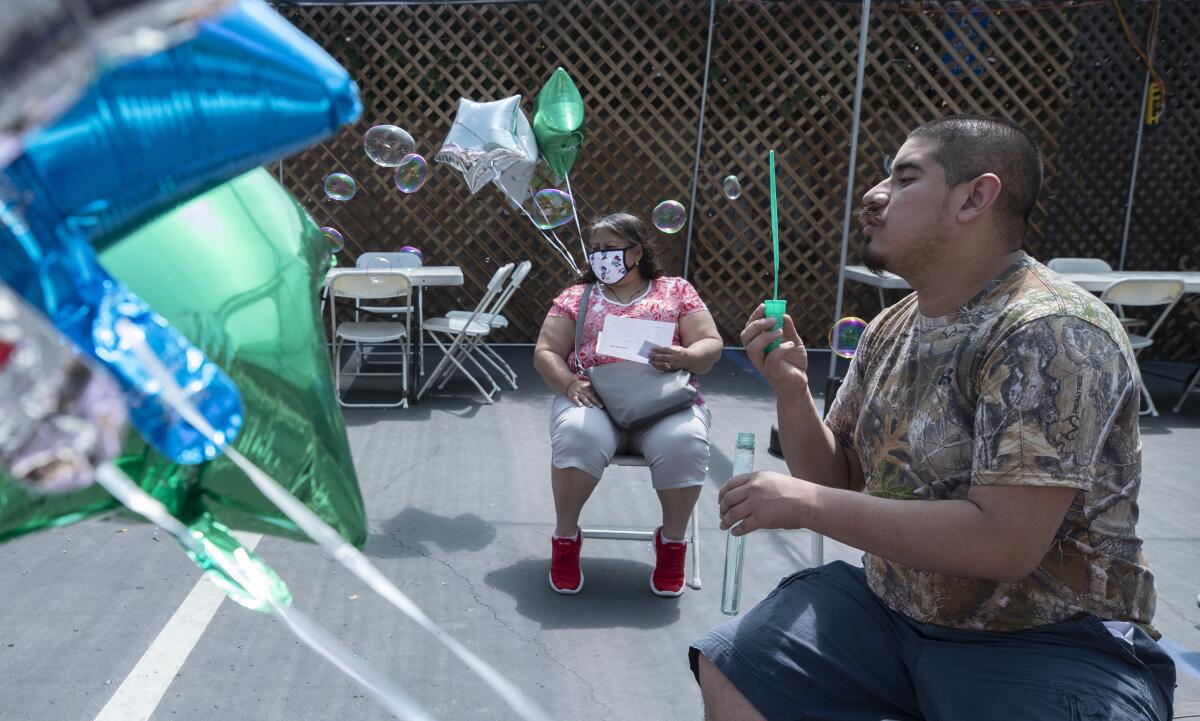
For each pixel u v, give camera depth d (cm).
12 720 244
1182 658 304
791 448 179
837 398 183
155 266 65
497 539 386
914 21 799
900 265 150
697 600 332
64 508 63
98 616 302
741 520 147
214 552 66
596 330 338
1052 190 815
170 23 38
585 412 325
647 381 324
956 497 147
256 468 66
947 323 149
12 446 43
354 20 768
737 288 849
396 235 803
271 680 269
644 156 826
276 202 77
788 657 158
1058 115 796
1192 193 815
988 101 811
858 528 140
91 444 45
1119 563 143
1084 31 793
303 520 63
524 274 632
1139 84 791
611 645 297
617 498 438
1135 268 830
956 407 146
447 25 775
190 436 57
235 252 69
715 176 811
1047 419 132
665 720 257
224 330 66
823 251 846
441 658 285
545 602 327
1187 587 359
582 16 779
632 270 340
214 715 251
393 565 355
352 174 789
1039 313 136
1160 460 533
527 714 67
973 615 146
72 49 34
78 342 53
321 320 77
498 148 529
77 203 54
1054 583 143
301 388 70
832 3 770
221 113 56
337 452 72
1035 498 132
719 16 782
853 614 160
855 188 808
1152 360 830
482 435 547
